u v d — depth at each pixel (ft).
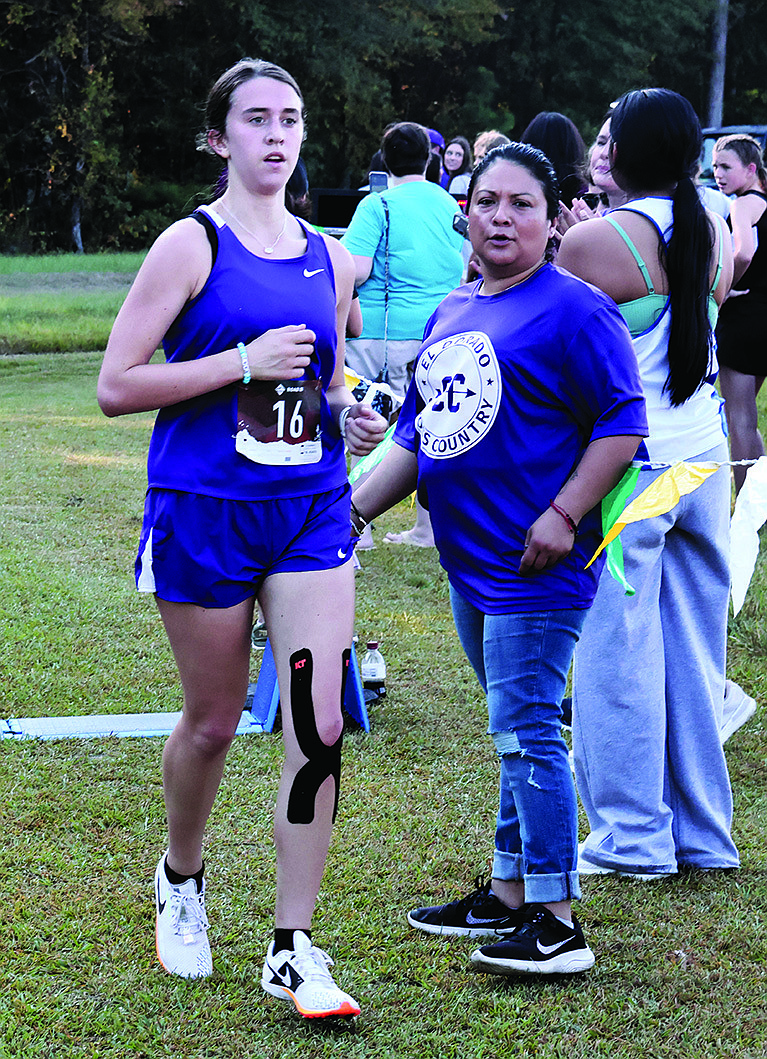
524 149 12.89
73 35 153.07
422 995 12.89
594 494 12.71
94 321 77.82
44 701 20.66
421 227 28.27
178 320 11.98
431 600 27.86
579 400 12.87
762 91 210.79
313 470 12.26
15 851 15.51
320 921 14.26
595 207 21.67
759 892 15.31
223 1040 11.97
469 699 21.76
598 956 13.75
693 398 15.29
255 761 18.66
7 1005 12.37
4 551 29.50
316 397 12.28
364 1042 12.03
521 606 12.97
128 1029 12.09
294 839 12.17
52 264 104.99
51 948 13.44
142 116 171.63
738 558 14.14
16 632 23.84
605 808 15.84
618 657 15.43
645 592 15.42
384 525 35.29
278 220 12.22
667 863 15.61
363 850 16.02
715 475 15.67
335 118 174.70
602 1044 12.14
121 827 16.33
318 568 12.25
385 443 14.51
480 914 14.07
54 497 35.50
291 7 163.94
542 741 13.06
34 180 166.61
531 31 182.80
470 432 13.03
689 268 14.62
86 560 29.32
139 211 172.55
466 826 16.83
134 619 25.23
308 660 12.12
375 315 28.58
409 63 173.78
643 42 183.32
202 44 168.55
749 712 19.26
